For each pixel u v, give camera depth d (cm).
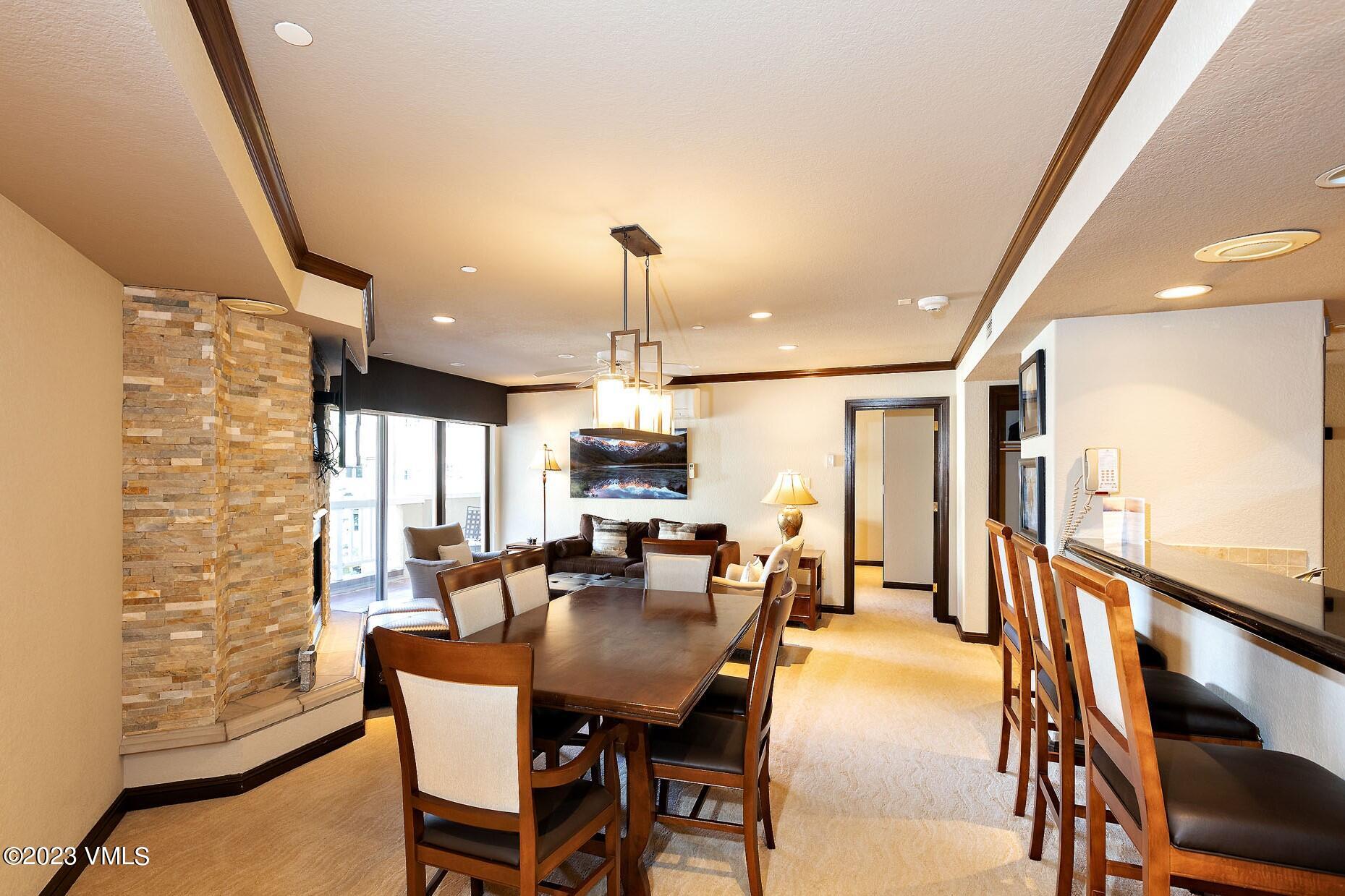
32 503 197
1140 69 148
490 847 159
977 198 233
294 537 331
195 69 139
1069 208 208
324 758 307
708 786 281
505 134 189
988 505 524
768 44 148
